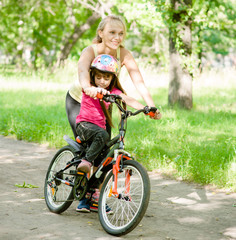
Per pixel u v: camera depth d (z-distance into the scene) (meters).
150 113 3.84
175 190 5.46
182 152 6.98
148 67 20.72
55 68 23.05
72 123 4.83
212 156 6.73
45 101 13.54
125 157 3.93
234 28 26.00
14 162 6.69
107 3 20.44
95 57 4.36
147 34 25.83
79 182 4.16
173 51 12.74
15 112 10.98
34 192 5.16
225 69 21.12
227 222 4.32
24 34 25.91
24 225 3.97
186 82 12.70
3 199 4.77
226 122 10.37
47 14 26.08
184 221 4.31
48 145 8.04
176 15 12.39
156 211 4.61
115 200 4.78
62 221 4.15
